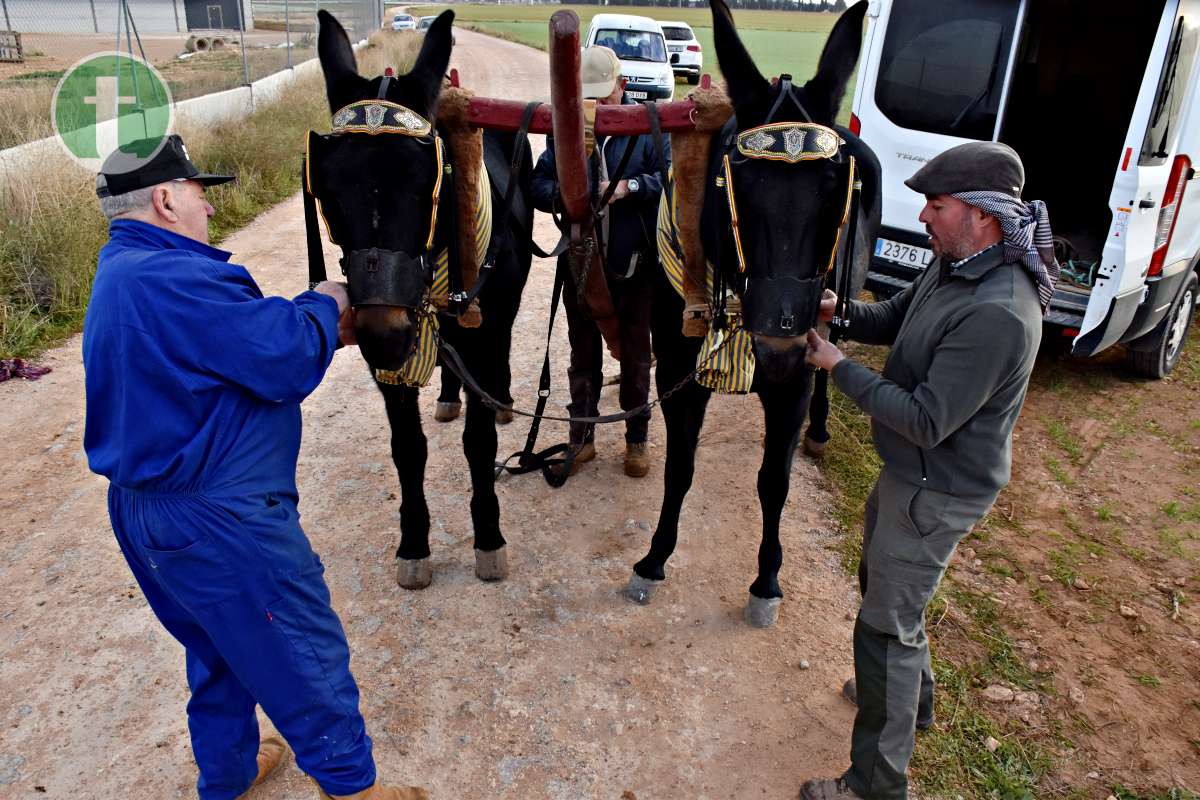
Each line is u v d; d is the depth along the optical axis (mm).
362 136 2217
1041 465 4660
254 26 24812
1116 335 4953
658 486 4316
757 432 4945
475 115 2629
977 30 5258
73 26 20094
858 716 2398
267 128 11273
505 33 42625
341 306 2176
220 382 1886
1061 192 7055
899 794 2367
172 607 2152
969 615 3410
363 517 3953
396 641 3184
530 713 2881
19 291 6016
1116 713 2934
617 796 2590
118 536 2025
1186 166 4812
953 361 2049
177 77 13500
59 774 2580
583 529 3932
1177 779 2676
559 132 2580
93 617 3225
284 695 2057
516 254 3170
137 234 1961
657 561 3396
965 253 2139
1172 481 4500
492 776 2643
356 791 2227
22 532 3719
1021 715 2914
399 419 3115
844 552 3809
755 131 2338
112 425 1911
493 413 3281
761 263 2330
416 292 2266
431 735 2779
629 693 2980
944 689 3006
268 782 2613
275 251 7938
